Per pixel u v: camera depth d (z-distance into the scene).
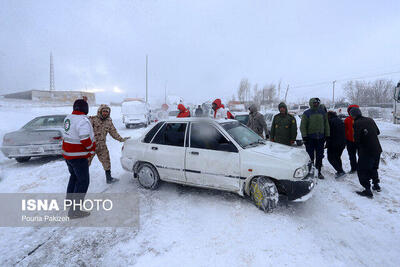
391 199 3.79
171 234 2.82
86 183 3.30
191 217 3.21
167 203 3.67
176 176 3.89
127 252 2.50
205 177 3.64
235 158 3.44
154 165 4.08
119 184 4.54
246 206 3.51
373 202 3.69
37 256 2.47
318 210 3.43
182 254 2.44
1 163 6.43
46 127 6.34
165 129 4.09
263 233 2.80
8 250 2.58
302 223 3.06
